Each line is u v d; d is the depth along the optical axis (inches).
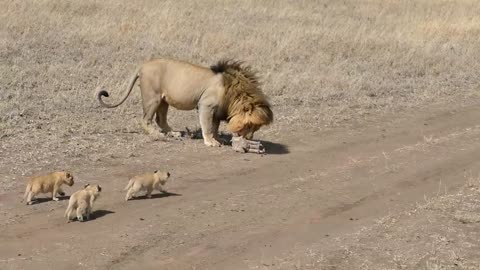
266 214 442.6
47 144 555.5
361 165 559.8
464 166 568.1
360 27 1165.1
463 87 895.1
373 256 385.4
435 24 1224.8
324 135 648.4
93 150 552.1
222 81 573.9
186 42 975.0
